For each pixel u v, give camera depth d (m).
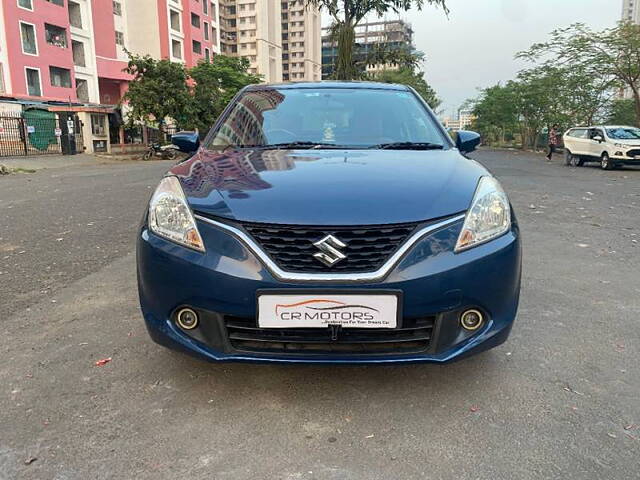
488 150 40.75
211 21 59.12
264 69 85.25
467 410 2.34
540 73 32.16
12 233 6.16
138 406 2.37
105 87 44.97
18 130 23.80
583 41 24.33
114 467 1.95
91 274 4.46
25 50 32.06
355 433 2.17
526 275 4.48
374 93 3.84
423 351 2.29
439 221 2.30
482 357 2.87
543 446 2.08
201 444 2.09
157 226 2.44
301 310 2.18
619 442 2.10
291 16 108.31
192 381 2.59
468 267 2.26
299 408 2.36
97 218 7.16
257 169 2.69
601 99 27.05
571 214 7.72
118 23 45.03
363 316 2.18
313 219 2.22
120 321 3.38
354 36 22.23
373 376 2.64
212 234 2.29
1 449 2.06
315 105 3.67
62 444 2.09
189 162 2.97
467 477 1.90
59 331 3.23
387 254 2.21
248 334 2.29
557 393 2.49
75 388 2.53
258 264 2.20
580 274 4.52
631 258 5.11
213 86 31.70
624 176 15.22
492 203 2.46
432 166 2.77
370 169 2.67
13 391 2.50
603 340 3.11
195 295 2.27
